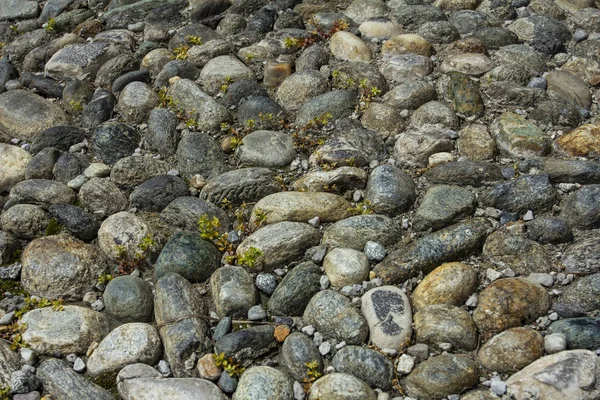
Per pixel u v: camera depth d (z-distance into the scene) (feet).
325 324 4.87
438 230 5.28
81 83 6.68
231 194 5.62
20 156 6.10
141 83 6.52
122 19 7.42
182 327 4.92
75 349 4.97
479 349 4.70
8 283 5.38
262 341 4.85
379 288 4.94
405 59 6.43
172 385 4.70
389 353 4.72
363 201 5.52
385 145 5.89
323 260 5.21
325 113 6.07
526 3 7.04
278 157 5.84
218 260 5.33
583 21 6.80
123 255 5.38
